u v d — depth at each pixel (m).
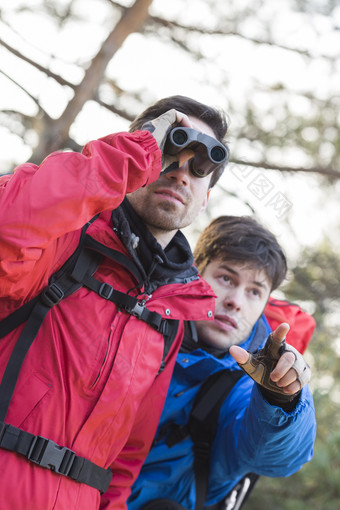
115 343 1.77
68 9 4.40
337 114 4.48
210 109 2.02
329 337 4.43
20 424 1.62
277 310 2.66
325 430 4.16
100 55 3.96
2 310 1.68
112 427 1.76
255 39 4.35
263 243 2.41
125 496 2.06
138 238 1.86
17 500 1.56
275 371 1.62
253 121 4.32
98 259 1.80
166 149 1.81
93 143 1.68
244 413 2.19
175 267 1.96
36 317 1.68
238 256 2.34
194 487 2.33
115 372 1.74
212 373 2.30
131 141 1.70
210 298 2.04
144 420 2.02
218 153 1.83
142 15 4.01
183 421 2.33
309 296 4.63
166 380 2.01
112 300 1.79
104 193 1.62
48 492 1.60
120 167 1.65
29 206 1.54
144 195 1.87
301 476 4.12
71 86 3.93
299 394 1.82
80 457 1.67
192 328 2.30
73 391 1.68
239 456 2.21
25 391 1.63
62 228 1.58
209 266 2.42
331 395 4.16
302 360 1.67
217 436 2.33
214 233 2.45
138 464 2.08
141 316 1.83
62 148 3.99
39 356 1.67
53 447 1.62
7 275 1.56
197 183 1.90
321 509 3.97
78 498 1.68
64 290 1.72
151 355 1.86
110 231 1.81
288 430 1.89
